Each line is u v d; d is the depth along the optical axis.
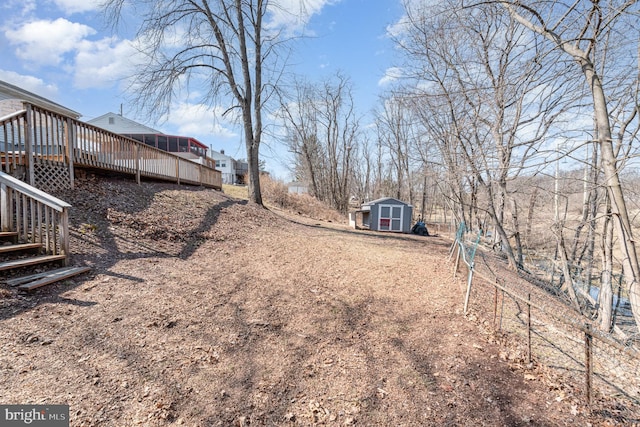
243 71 12.51
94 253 4.73
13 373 2.27
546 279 9.27
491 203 9.43
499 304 5.17
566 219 7.83
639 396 2.99
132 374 2.47
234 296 4.21
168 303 3.72
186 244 6.21
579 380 3.15
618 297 6.93
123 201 6.96
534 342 3.91
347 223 18.89
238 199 12.47
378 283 5.41
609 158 5.10
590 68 5.08
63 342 2.72
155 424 2.04
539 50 6.36
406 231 15.73
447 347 3.46
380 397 2.56
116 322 3.16
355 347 3.32
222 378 2.60
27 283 3.46
